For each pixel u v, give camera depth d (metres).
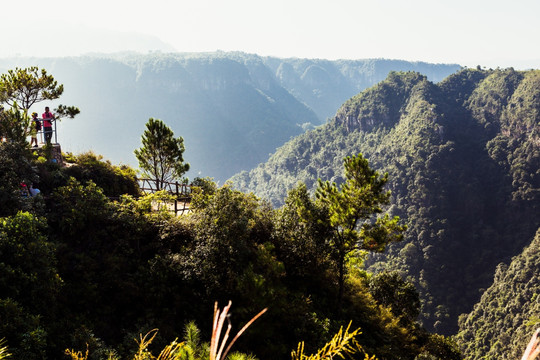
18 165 17.31
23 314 11.59
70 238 16.78
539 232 150.62
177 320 15.60
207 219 17.39
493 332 119.19
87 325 13.77
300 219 22.84
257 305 15.71
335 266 24.88
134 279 16.25
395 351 22.28
